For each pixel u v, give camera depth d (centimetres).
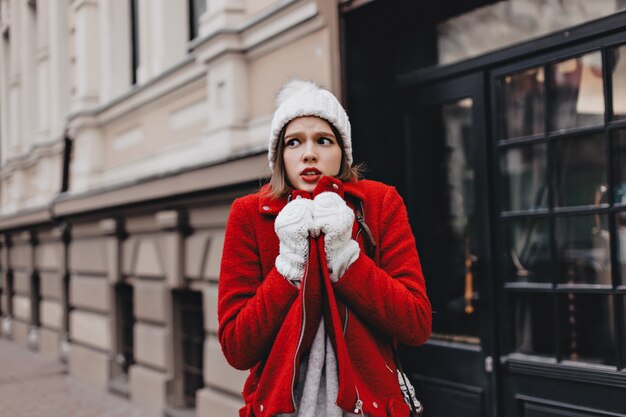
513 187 348
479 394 355
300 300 161
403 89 400
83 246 801
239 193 470
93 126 822
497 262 354
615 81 301
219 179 477
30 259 1064
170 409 590
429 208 392
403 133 405
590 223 314
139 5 727
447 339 378
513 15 342
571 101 320
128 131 748
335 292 164
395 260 175
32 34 1258
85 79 843
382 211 181
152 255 621
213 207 515
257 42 480
